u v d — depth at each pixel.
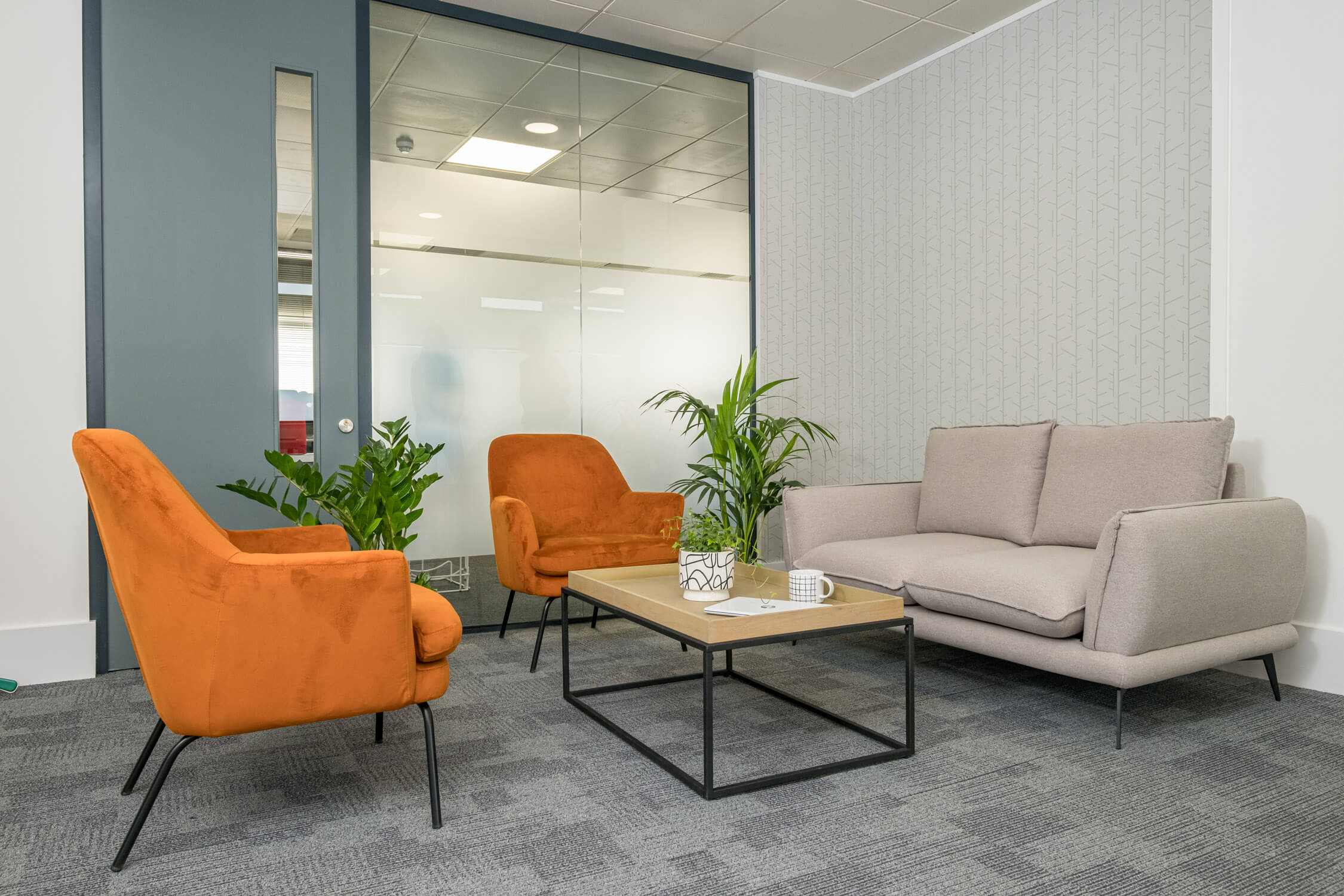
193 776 2.03
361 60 3.49
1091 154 3.57
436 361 3.65
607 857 1.62
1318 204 2.63
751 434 4.34
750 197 4.48
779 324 4.52
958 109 4.15
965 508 3.26
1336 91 2.59
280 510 2.83
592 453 3.72
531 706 2.57
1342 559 2.61
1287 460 2.71
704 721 1.91
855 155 4.71
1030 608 2.35
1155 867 1.58
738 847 1.66
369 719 2.45
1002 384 3.95
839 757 2.15
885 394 4.55
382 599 1.67
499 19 3.80
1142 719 2.42
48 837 1.71
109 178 2.97
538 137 3.92
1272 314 2.74
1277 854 1.63
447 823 1.77
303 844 1.68
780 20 3.90
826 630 2.06
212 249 3.15
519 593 3.73
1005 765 2.08
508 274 3.82
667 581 2.61
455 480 3.70
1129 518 2.16
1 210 2.80
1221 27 2.87
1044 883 1.53
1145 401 3.38
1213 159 2.90
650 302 4.18
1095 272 3.55
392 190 3.58
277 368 3.27
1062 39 3.68
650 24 3.92
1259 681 2.78
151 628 1.56
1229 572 2.29
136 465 1.56
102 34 2.96
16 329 2.82
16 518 2.82
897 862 1.60
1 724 2.41
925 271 4.32
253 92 3.23
